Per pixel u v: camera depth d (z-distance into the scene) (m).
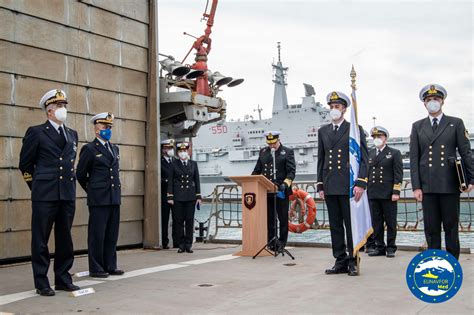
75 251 7.41
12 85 6.70
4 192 6.56
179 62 9.36
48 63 7.12
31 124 6.88
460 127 5.13
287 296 4.45
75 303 4.36
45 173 4.87
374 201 7.44
